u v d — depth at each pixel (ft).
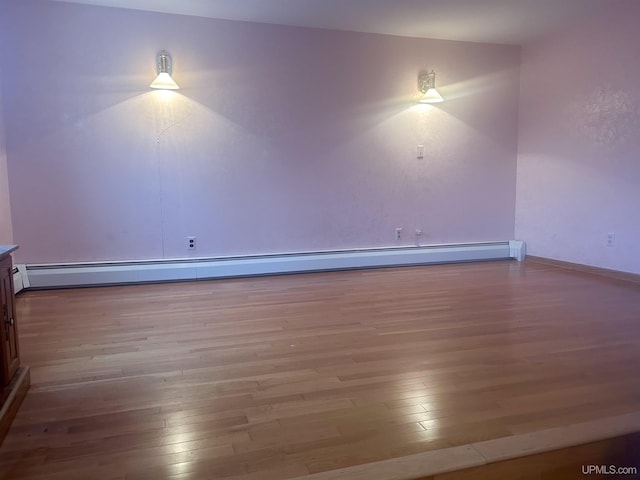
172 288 14.01
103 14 13.71
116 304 12.17
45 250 13.93
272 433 5.94
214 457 5.43
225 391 7.14
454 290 13.55
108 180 14.25
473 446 5.61
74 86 13.73
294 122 15.79
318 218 16.44
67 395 7.02
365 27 15.69
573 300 12.32
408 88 16.92
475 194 18.26
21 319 10.87
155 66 14.26
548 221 17.38
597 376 7.60
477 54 17.62
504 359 8.32
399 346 9.01
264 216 15.83
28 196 13.65
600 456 5.85
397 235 17.46
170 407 6.64
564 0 13.56
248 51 15.07
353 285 14.30
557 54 16.53
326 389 7.18
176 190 14.88
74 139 13.85
